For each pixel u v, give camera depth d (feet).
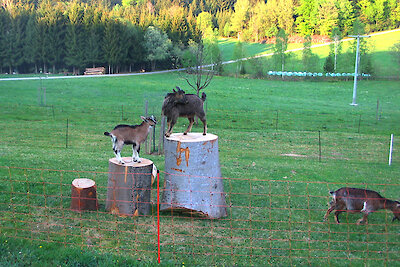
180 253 28.17
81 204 34.81
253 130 102.06
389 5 406.21
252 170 55.16
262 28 471.62
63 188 40.88
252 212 37.37
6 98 146.00
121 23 302.25
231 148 77.41
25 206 35.24
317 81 255.91
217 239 30.96
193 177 34.45
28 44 292.81
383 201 34.24
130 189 34.04
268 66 294.05
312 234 32.78
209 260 27.40
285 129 106.93
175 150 34.50
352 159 71.15
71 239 29.37
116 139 34.06
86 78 238.07
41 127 93.30
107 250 28.02
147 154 64.49
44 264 25.23
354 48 270.05
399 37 356.38
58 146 71.26
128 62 305.73
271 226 34.06
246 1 523.29
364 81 247.29
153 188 43.21
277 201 40.86
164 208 35.53
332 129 108.78
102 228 31.78
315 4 435.12
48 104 137.18
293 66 294.05
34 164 50.37
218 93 183.62
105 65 302.25
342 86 230.68
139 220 33.83
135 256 27.32
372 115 135.74
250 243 30.48
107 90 185.78
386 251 29.96
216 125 107.76
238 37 505.25
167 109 34.42
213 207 35.09
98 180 45.27
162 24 333.62
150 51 308.19
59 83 203.62
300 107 151.53
